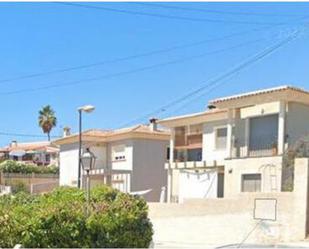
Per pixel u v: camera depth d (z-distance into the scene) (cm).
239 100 3669
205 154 4172
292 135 3481
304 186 2439
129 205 1431
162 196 4369
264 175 3412
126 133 4941
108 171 4872
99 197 1518
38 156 8600
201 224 2848
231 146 3744
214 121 4134
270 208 2550
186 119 4297
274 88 3425
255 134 3653
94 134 5269
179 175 4281
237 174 3619
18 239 1260
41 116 9462
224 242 2717
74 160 5419
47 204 1368
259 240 2566
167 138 5050
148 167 4956
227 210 2741
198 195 4081
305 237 2395
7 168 6119
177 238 2955
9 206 1430
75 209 1334
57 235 1279
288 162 3256
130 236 1388
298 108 3550
